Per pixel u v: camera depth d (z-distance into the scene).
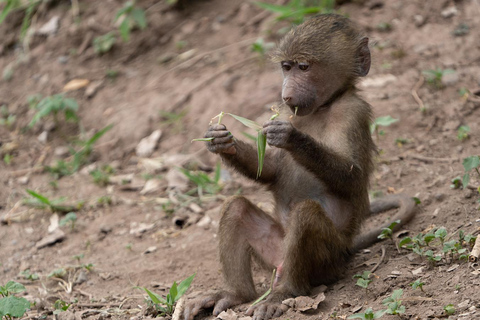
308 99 8.91
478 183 10.00
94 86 15.55
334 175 8.31
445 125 12.09
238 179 12.65
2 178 13.88
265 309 7.86
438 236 8.21
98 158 14.05
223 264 8.65
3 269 10.94
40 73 16.19
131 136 14.23
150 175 13.13
